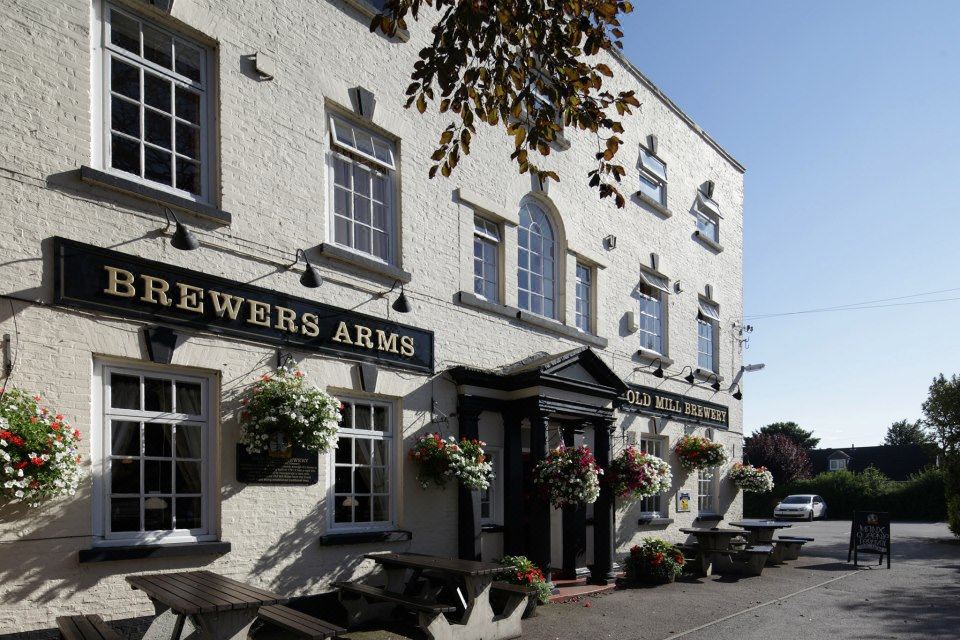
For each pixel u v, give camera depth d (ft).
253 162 26.66
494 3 19.21
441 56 19.74
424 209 33.50
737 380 63.62
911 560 54.44
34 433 18.67
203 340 24.25
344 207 30.53
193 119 25.77
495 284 37.99
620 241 47.93
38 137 20.94
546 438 35.91
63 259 21.02
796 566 50.11
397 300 30.01
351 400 29.66
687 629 28.94
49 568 19.94
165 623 20.92
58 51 21.63
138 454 22.77
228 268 25.36
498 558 35.42
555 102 20.85
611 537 40.22
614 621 30.04
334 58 30.25
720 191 63.26
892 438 234.38
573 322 42.50
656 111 53.88
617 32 20.30
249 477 24.90
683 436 53.26
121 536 22.04
